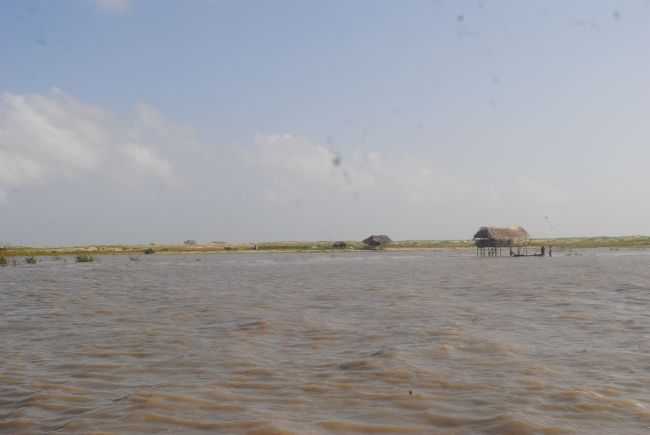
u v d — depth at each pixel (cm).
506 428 871
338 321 1950
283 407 991
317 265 6431
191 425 900
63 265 6819
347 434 859
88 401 1039
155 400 1027
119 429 884
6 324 1972
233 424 902
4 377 1215
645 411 952
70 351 1479
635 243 15162
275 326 1848
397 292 2995
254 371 1248
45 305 2539
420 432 865
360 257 9319
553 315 2059
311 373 1227
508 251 12288
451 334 1662
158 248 12888
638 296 2694
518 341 1558
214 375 1217
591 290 3011
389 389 1098
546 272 4669
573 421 904
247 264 6812
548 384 1120
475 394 1060
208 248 12975
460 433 859
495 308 2270
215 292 3105
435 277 4200
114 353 1448
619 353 1403
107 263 7312
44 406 1009
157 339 1634
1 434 870
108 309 2348
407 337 1627
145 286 3569
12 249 11612
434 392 1076
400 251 13000
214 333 1733
